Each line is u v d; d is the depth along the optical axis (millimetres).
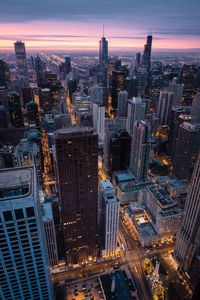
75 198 196250
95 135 175000
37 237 92812
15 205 82500
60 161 176250
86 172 187375
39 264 102312
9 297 108438
